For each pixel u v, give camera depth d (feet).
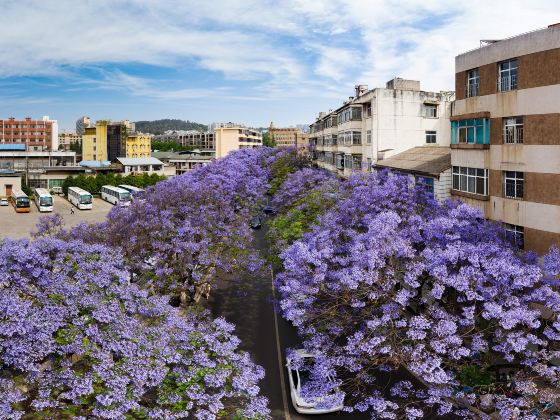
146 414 29.14
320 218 57.88
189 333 35.29
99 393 28.35
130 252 58.75
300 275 43.04
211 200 74.08
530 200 53.67
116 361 31.32
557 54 49.67
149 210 66.59
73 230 66.95
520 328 38.24
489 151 59.88
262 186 102.42
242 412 31.60
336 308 42.96
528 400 34.35
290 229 63.52
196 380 31.60
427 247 44.32
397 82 120.16
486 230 50.11
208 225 66.33
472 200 62.90
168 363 33.14
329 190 72.33
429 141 115.34
